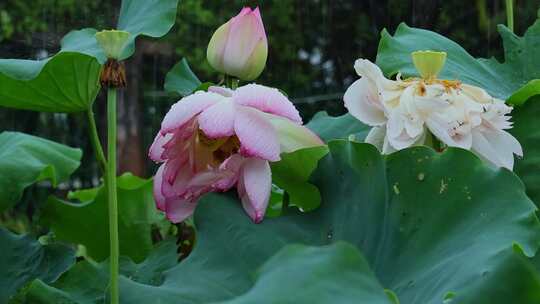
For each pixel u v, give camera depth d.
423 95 1.17
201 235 1.12
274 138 1.10
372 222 1.11
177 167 1.14
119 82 1.05
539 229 1.00
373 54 7.05
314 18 7.42
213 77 7.39
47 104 1.30
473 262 0.98
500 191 1.04
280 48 7.52
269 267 0.73
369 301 0.71
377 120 1.19
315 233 1.14
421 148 1.09
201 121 1.08
